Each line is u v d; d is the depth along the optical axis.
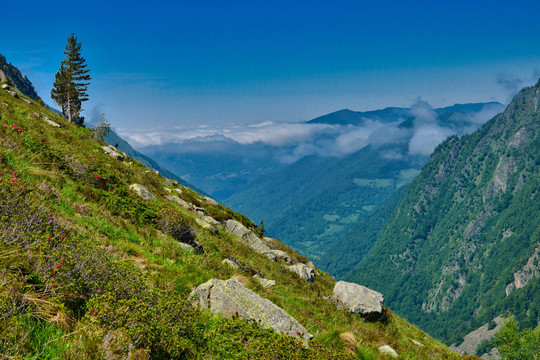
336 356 8.01
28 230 6.61
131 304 5.84
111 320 5.41
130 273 7.68
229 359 6.96
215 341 7.30
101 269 6.67
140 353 5.18
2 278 4.98
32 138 15.23
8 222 6.49
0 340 3.90
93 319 5.24
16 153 12.82
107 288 6.32
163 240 13.84
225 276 13.16
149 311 6.10
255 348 7.49
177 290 9.45
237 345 7.41
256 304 9.48
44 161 14.05
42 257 5.88
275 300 13.45
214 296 9.16
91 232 10.35
